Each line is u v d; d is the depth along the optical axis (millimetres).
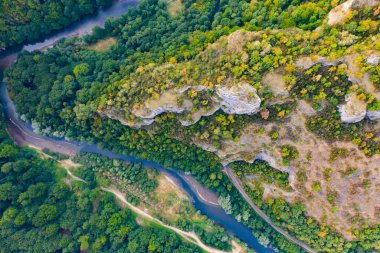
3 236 74875
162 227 84062
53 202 79875
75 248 76500
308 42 59406
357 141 61406
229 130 71562
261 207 81500
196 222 85062
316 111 63125
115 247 76812
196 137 75938
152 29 82500
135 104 71688
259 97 62969
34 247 73875
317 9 63438
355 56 55781
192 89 67375
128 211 83188
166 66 70312
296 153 68250
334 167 65562
